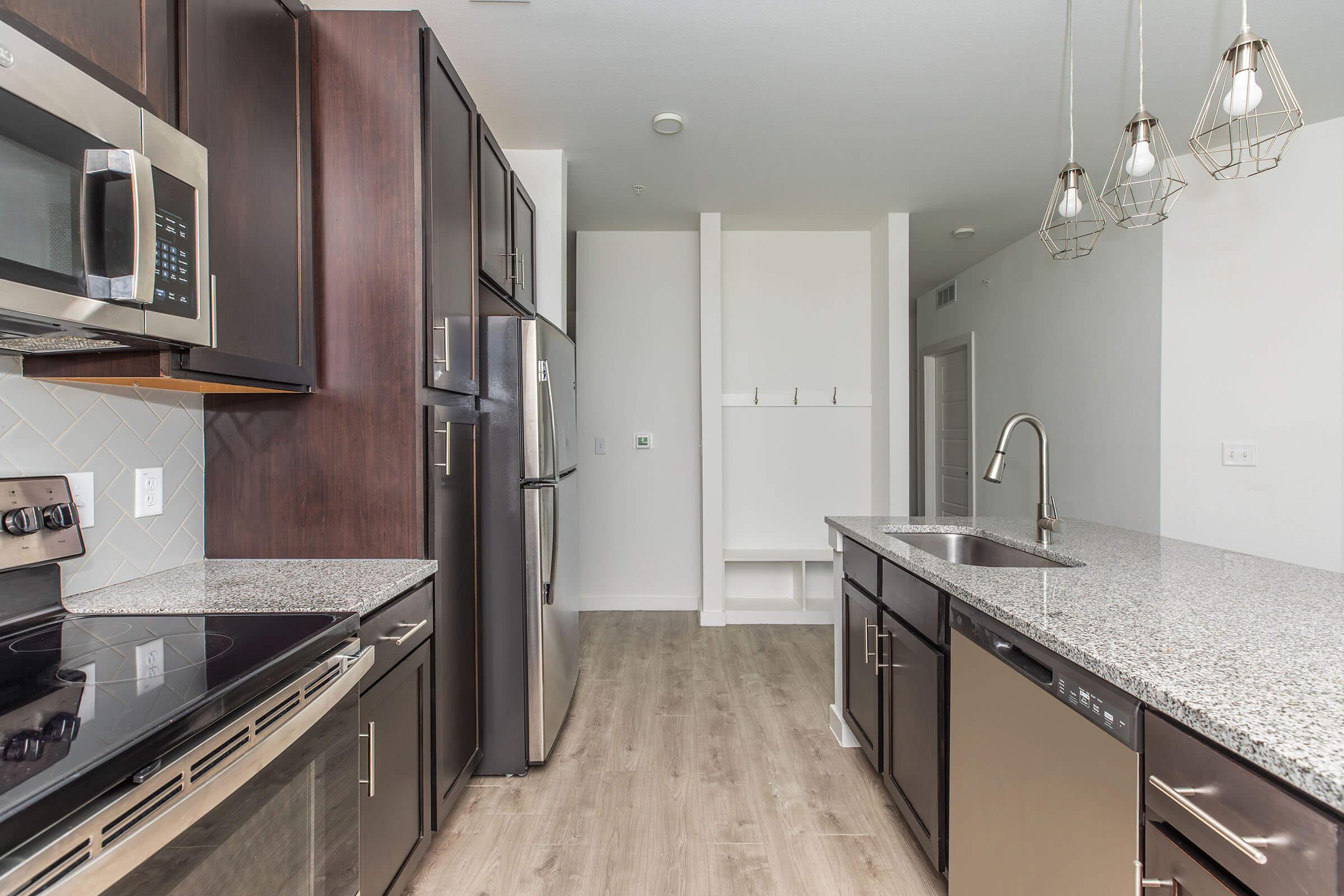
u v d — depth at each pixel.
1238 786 0.69
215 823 0.83
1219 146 3.04
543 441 2.21
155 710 0.80
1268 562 1.63
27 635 1.11
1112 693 0.90
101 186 0.95
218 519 1.71
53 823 0.61
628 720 2.64
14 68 0.83
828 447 4.42
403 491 1.67
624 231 4.33
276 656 1.00
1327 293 2.88
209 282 1.20
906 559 1.71
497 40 2.24
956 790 1.43
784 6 2.07
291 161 1.56
